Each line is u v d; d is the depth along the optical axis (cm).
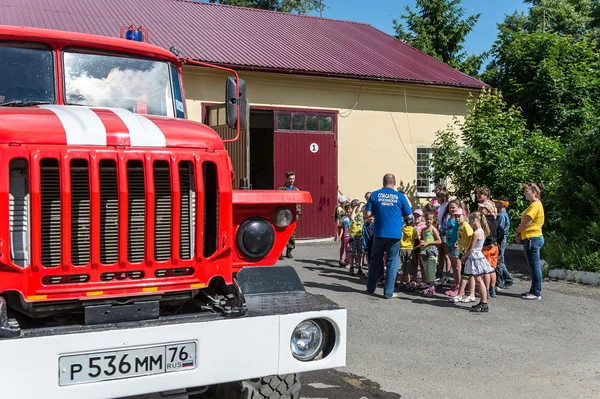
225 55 1453
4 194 312
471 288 857
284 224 420
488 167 1427
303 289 398
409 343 662
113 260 338
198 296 390
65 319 347
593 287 977
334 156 1593
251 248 407
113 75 478
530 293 894
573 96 1691
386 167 1670
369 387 526
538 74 1700
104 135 334
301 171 1547
